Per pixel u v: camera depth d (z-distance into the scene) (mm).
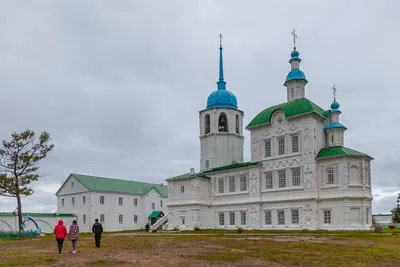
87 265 21469
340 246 31109
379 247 30125
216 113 80688
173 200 77625
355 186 57625
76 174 94500
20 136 65000
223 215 72625
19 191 64188
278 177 65250
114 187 96500
